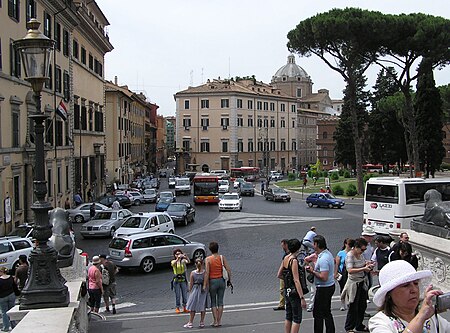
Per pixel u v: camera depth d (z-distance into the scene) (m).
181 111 111.62
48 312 8.27
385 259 12.20
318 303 9.45
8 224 30.17
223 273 12.16
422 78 69.25
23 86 33.31
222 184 73.38
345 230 33.91
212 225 37.56
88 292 13.81
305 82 151.38
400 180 26.12
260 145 115.31
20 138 32.75
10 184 30.70
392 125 83.19
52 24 40.25
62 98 43.47
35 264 9.29
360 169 59.00
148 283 19.27
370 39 47.25
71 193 46.66
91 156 56.19
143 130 113.94
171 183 83.12
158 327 12.47
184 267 14.58
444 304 3.49
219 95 108.88
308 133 136.62
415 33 46.50
